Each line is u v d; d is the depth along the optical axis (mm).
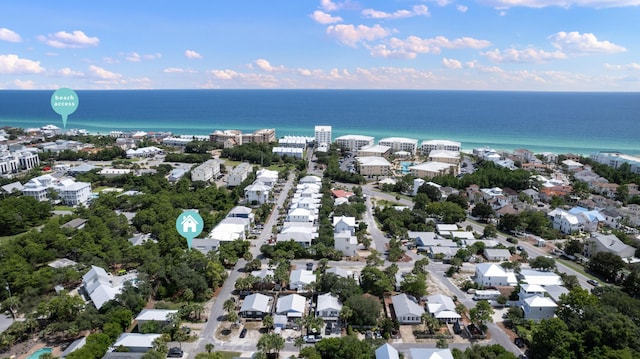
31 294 139875
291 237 190250
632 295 153500
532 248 198250
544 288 147500
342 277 149375
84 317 124000
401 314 132625
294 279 152875
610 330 110375
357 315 130125
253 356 109000
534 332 116875
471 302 146750
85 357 106062
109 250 172125
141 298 138750
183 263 155000
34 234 176125
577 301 127938
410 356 115438
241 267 172125
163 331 123125
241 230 198375
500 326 132250
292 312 133750
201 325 131000
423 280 150125
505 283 156750
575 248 187375
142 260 166125
